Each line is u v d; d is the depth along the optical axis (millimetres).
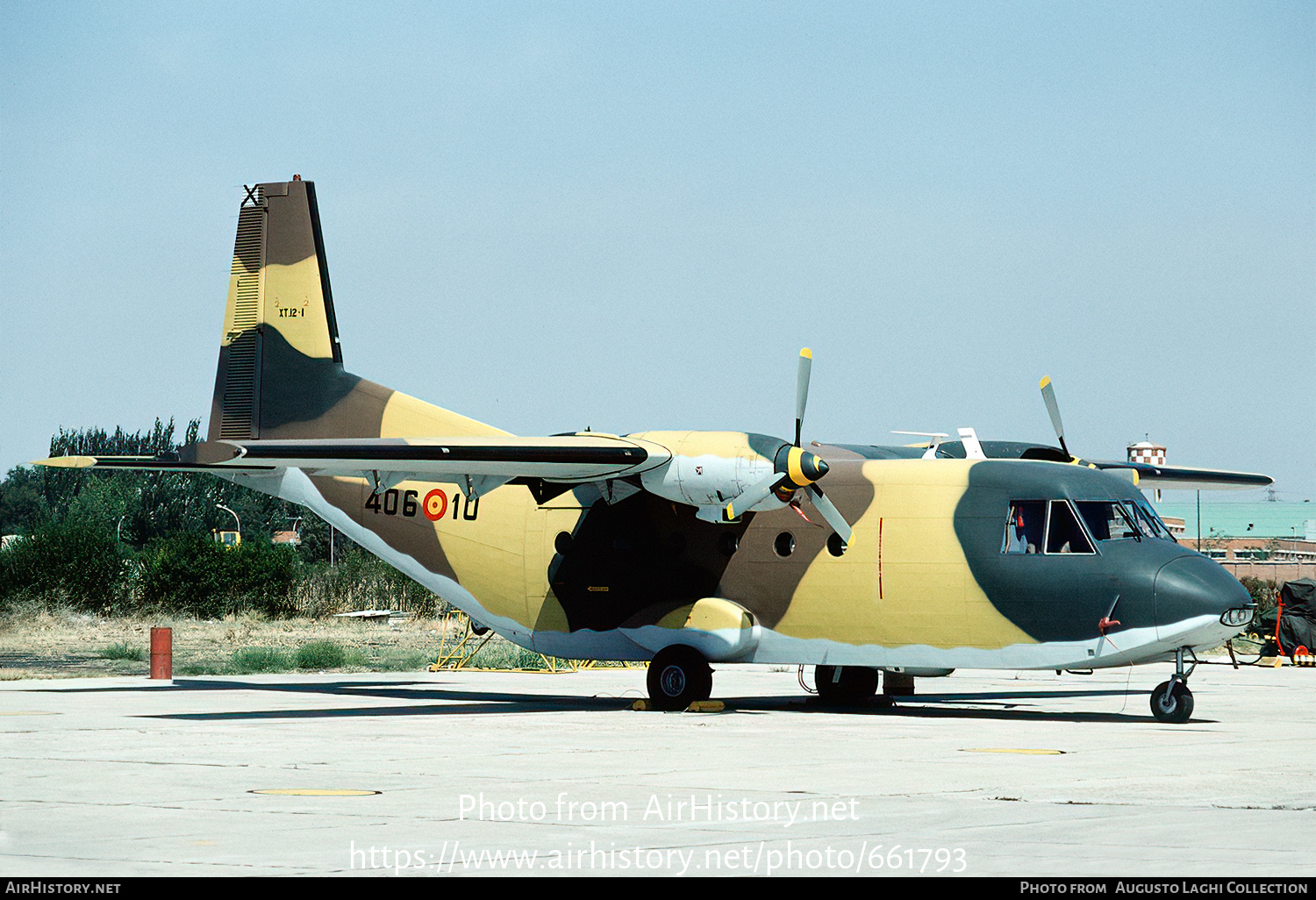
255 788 24016
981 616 39312
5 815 20922
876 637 40562
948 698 49188
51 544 107750
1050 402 45062
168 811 21328
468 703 45500
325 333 50125
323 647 68625
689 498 40812
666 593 43125
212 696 47812
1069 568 38375
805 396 41344
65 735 33438
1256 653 82562
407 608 115438
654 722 37906
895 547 40250
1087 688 55250
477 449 38750
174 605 108688
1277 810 21641
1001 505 39406
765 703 46094
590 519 44344
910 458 47031
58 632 94500
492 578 46094
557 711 41719
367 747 30734
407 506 47562
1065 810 21625
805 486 39344
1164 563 37844
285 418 50219
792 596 41438
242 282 51531
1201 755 29656
